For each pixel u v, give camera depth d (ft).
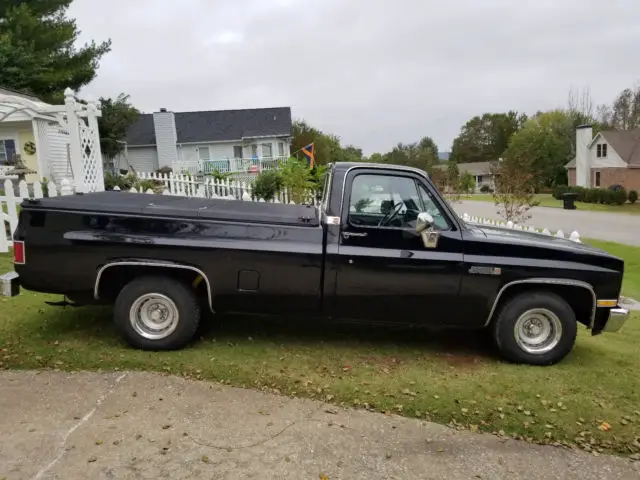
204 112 141.79
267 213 15.98
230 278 14.65
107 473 9.61
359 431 11.46
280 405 12.40
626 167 154.51
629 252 49.62
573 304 15.97
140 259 14.47
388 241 14.78
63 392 12.55
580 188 142.41
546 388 13.76
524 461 10.69
